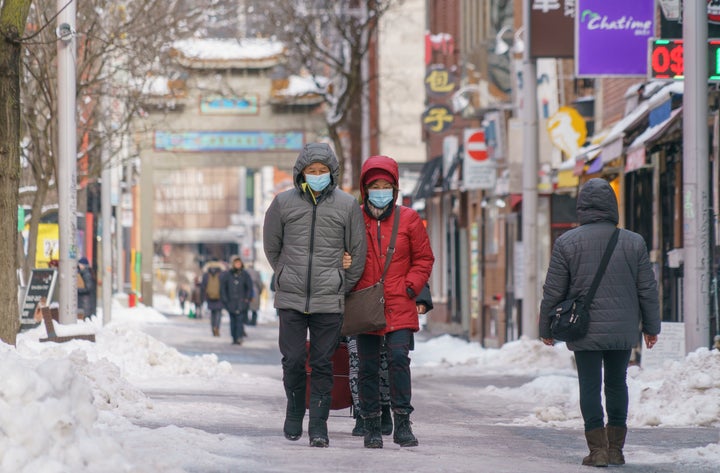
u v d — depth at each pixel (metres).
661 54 41.56
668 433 27.62
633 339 21.41
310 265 22.52
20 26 34.78
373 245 23.09
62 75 47.81
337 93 113.81
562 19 55.22
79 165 68.38
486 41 79.69
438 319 103.06
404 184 120.50
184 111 129.62
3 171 35.00
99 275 118.88
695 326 36.28
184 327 105.06
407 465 20.25
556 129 62.97
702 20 36.69
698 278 36.28
